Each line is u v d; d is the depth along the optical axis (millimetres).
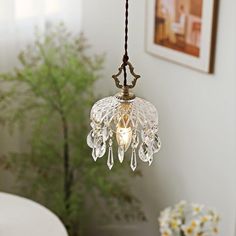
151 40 3094
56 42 3348
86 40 3354
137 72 3254
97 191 3562
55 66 3141
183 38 2883
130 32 3221
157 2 3012
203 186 2949
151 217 3383
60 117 3338
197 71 2865
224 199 2822
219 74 2740
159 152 3234
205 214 2770
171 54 2977
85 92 3289
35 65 3221
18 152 3439
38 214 2568
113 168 3281
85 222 3621
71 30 3344
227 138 2752
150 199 3363
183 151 3053
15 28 3268
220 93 2752
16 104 3355
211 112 2828
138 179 3422
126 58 1757
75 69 3148
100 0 3279
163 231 2691
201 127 2906
